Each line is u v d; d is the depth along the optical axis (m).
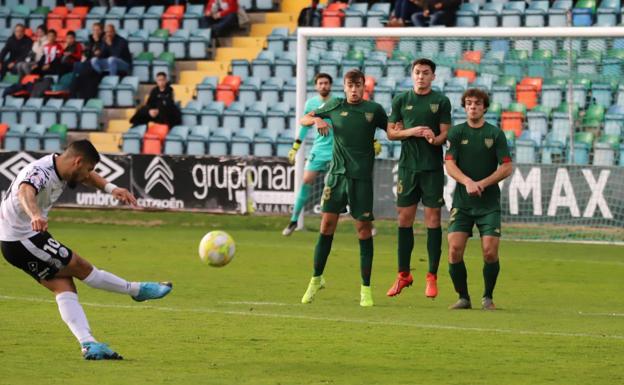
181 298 34.09
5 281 37.44
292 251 47.50
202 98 69.69
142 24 78.12
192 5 79.88
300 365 23.19
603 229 51.66
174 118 66.62
